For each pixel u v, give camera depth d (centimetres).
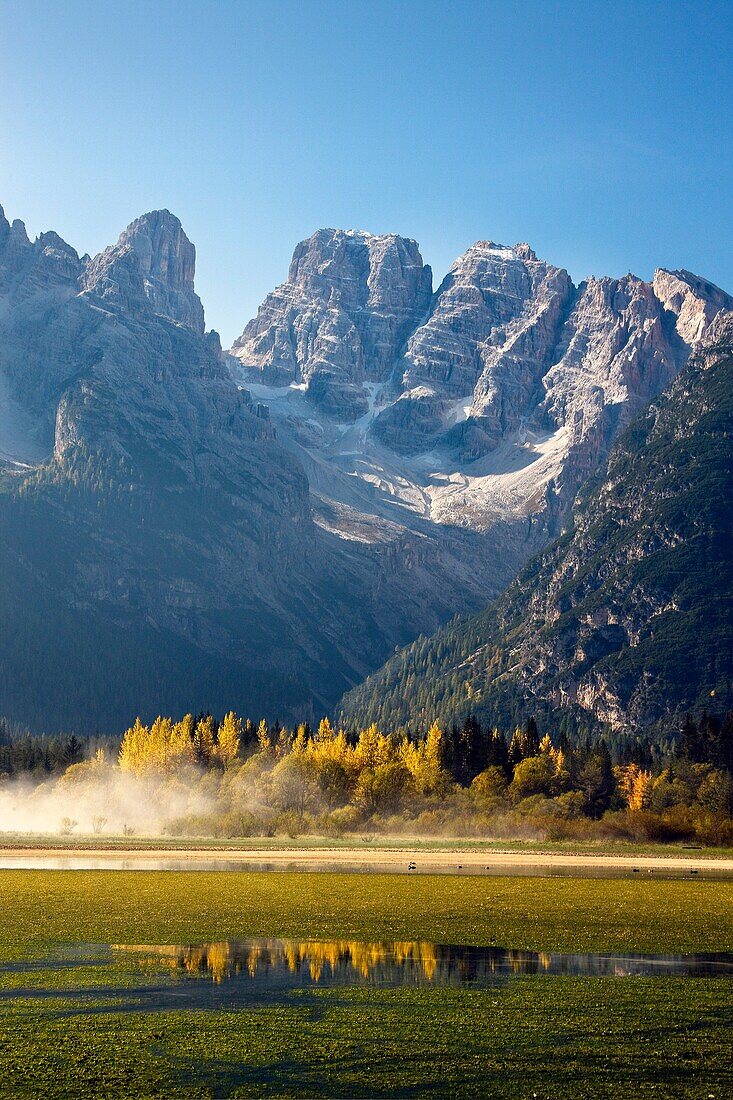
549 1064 6700
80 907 12838
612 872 18825
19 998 8025
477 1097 6194
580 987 8569
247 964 9375
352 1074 6500
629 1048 6994
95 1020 7450
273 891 14612
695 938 11112
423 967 9344
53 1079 6353
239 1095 6172
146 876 16538
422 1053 6869
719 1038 7206
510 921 12138
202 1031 7231
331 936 10938
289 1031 7250
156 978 8738
